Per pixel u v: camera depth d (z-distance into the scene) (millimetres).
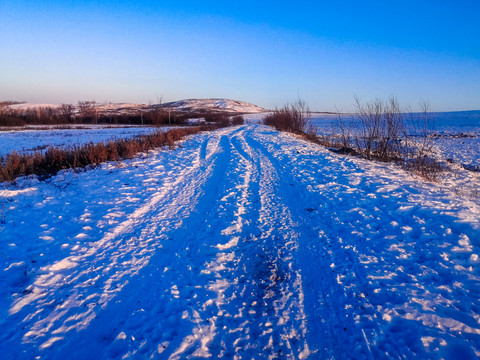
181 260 4574
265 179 9836
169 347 2908
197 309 3475
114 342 2957
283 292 3934
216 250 4871
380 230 5422
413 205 6270
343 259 4609
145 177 9219
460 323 3109
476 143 26141
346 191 7836
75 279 3979
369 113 15133
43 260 4301
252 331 3240
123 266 4352
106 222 5734
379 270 4164
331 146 20172
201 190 8398
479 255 4312
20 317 3229
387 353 2875
